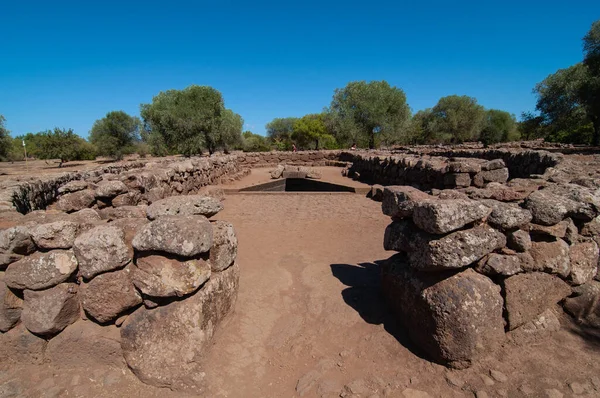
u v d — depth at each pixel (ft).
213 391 9.50
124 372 9.98
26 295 10.01
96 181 23.70
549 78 81.46
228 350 10.69
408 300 10.80
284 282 15.14
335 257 18.21
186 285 9.68
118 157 133.69
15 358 10.31
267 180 54.39
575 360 9.80
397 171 41.09
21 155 143.43
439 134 140.46
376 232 22.81
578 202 11.39
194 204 12.26
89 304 9.91
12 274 9.89
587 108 64.54
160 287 9.50
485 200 10.84
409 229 11.19
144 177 24.89
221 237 11.39
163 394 9.51
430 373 9.61
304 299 13.67
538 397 8.68
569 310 11.51
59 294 9.86
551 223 10.55
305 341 11.30
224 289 11.56
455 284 9.66
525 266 10.37
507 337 10.36
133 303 9.98
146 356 9.71
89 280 10.06
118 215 14.25
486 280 9.98
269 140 200.34
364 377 9.71
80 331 10.11
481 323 9.50
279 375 10.14
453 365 9.53
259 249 19.74
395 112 99.35
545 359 9.84
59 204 18.95
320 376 9.88
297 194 38.55
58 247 9.94
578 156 33.06
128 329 9.79
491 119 150.61
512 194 12.41
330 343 11.17
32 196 20.22
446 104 142.31
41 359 10.28
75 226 10.29
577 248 11.46
